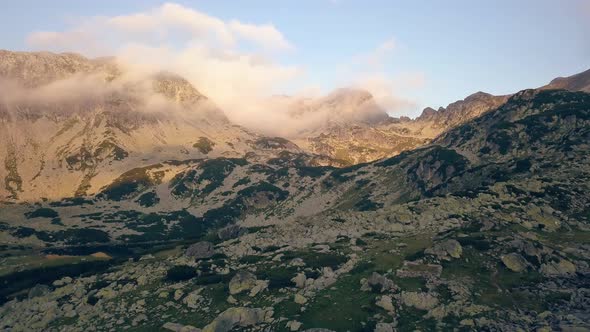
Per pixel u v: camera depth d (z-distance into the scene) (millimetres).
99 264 125438
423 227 109625
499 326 63812
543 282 76750
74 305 89688
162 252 130000
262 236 123562
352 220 125062
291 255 100812
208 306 80125
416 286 78188
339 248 102312
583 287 74000
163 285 92938
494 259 85750
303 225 128875
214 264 101688
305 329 66812
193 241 144750
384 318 69312
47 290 102438
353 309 72188
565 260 82875
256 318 72062
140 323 77250
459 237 96312
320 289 81125
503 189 128500
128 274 103562
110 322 78938
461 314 68375
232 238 137125
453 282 78188
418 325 66625
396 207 129250
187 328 71312
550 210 111375
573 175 140875
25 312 89875
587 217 107750
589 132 193875
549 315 65062
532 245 86562
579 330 57906
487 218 104938
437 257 87875
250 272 88750
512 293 74062
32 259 153750
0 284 120375
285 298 78375
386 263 89062
